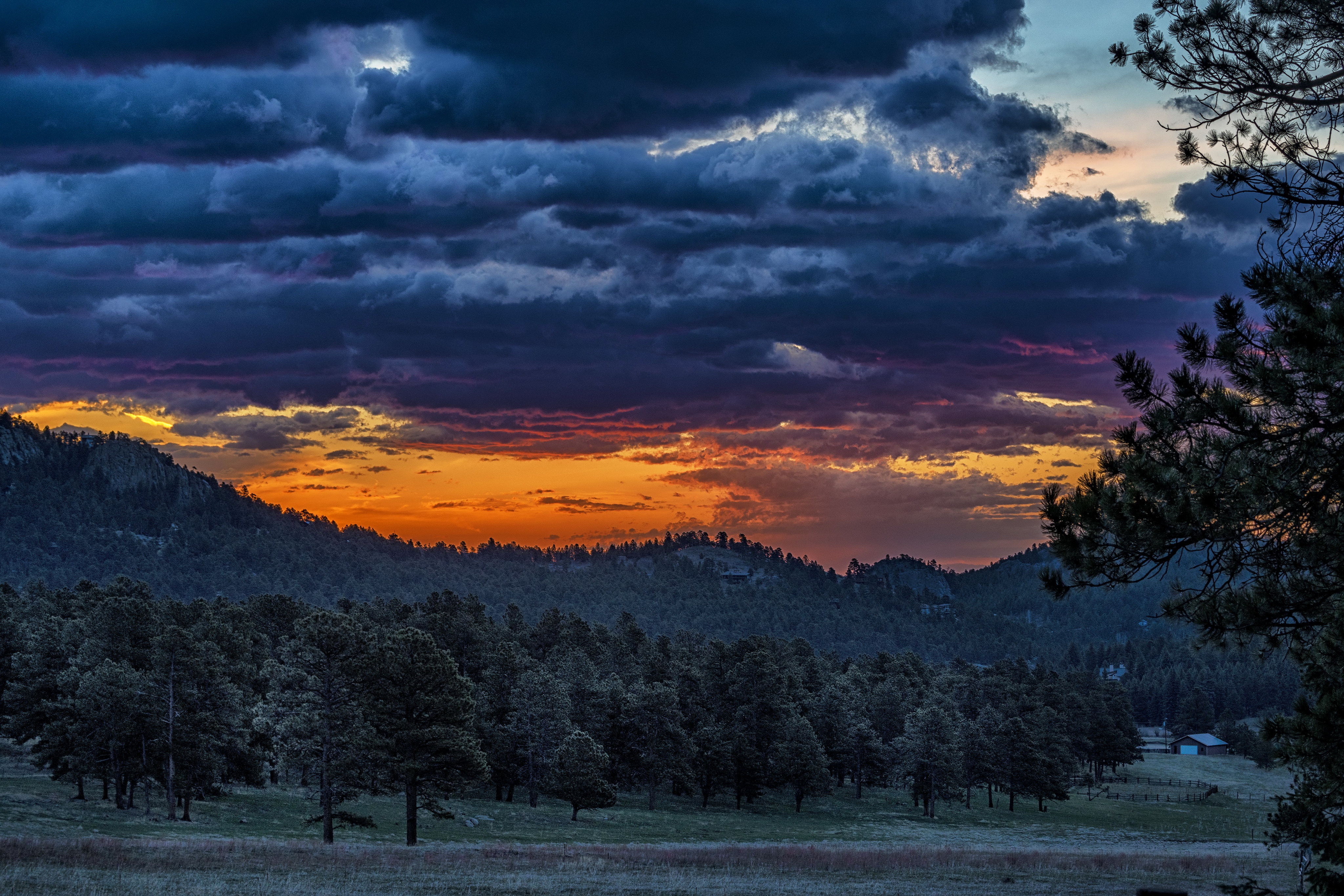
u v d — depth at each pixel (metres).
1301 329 10.37
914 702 142.38
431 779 57.53
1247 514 10.71
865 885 38.25
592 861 44.12
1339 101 11.93
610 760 94.56
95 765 63.81
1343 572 10.60
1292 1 12.18
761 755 106.38
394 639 60.53
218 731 64.69
